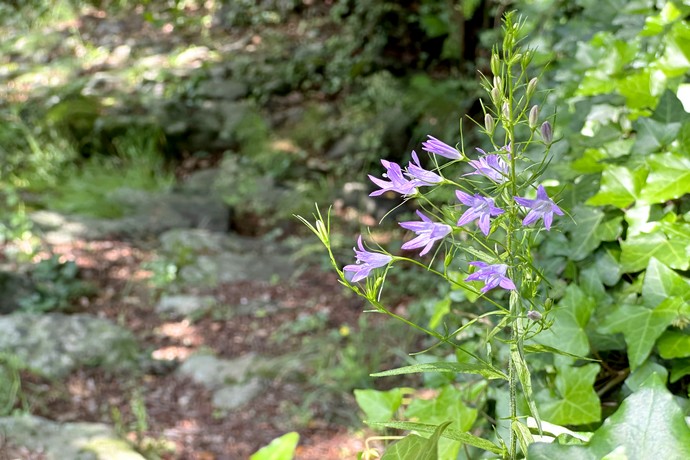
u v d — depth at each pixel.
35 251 6.34
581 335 1.62
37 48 10.52
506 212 1.13
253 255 6.73
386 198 7.54
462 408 1.79
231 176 8.17
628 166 1.72
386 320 5.55
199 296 6.03
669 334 1.56
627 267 1.66
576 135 1.91
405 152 8.08
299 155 8.39
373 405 1.88
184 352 5.31
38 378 4.77
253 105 9.05
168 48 10.41
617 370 1.75
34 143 8.04
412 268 6.22
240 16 10.92
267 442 4.38
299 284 6.27
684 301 1.54
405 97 8.50
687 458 0.93
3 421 4.11
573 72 2.28
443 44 9.46
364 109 8.79
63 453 3.91
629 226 1.68
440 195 3.98
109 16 11.28
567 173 1.85
